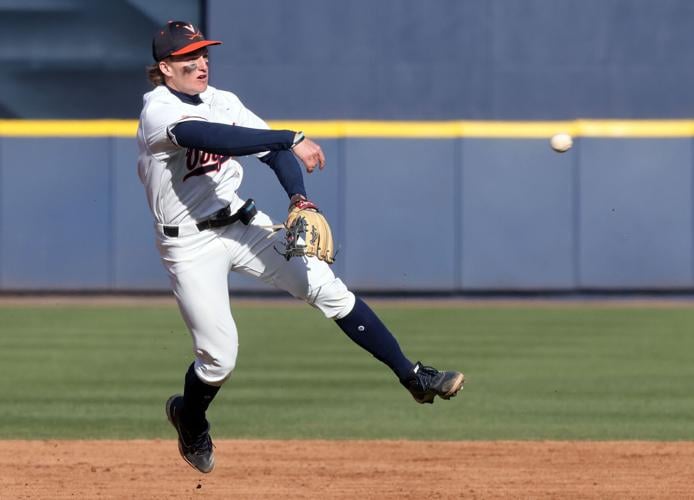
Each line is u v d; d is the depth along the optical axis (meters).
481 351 44.91
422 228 62.72
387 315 56.94
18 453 26.83
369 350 18.91
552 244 62.78
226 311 18.95
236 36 66.88
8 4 69.06
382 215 62.53
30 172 62.59
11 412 32.69
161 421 31.33
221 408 33.41
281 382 38.03
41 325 53.22
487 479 23.94
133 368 40.97
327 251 17.75
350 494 22.48
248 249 18.86
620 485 23.33
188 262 18.69
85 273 63.00
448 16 66.94
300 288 18.88
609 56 66.94
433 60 67.12
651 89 66.94
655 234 62.53
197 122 17.20
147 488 23.19
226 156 17.45
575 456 26.42
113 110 69.50
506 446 27.72
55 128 62.34
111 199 62.66
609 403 34.22
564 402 34.41
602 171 62.38
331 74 67.06
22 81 69.38
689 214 62.38
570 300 63.25
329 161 62.22
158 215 18.69
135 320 54.84
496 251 62.78
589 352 44.88
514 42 67.00
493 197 62.62
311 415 32.31
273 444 27.98
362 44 67.00
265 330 51.62
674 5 66.69
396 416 32.22
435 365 41.22
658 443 28.03
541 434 29.55
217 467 25.28
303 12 66.88
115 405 33.81
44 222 62.78
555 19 66.81
